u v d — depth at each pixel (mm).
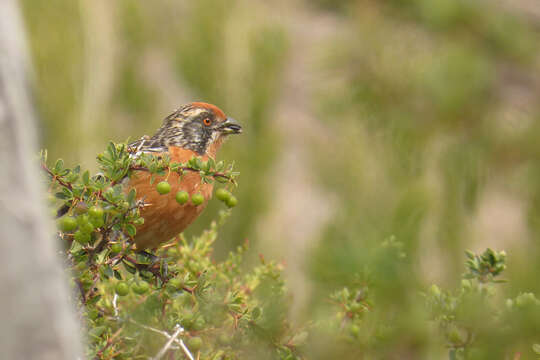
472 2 17641
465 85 16531
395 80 15539
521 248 13164
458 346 4922
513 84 18484
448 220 12906
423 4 17375
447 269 11539
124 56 14477
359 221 8688
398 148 13727
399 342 5043
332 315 5375
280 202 14906
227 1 15352
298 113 17844
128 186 6297
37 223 2070
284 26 16109
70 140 12695
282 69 16109
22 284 2031
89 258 4559
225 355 5051
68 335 2074
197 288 5016
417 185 12242
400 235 7238
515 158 16578
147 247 6746
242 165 14406
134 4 14492
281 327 5168
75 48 12969
